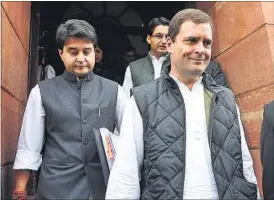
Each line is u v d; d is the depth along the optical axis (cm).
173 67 176
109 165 177
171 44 175
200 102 171
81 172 183
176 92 167
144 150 162
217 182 154
